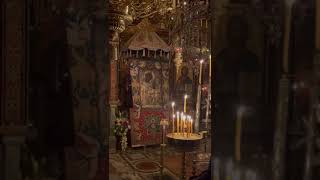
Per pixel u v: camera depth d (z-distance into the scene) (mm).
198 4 4828
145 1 5270
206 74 6590
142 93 6969
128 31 6891
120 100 6848
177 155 5906
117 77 6535
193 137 3592
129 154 6133
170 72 7320
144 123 6914
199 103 6699
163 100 7199
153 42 6590
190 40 6469
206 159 5004
